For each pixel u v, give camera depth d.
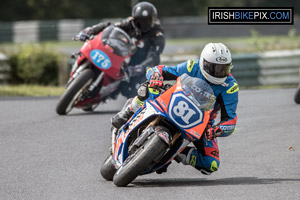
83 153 25.33
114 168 20.16
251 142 27.55
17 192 18.97
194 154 20.86
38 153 25.28
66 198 18.09
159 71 20.20
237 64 56.81
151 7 35.94
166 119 18.95
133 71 35.94
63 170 22.23
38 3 148.38
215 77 19.45
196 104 18.33
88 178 20.91
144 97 20.03
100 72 35.16
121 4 156.00
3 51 67.25
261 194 18.34
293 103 38.22
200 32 117.69
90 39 35.66
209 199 17.75
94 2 153.38
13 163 23.44
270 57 57.56
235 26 116.56
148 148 18.16
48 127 31.31
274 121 32.06
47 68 64.62
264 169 22.59
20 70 64.62
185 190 18.98
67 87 35.81
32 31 118.94
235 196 18.11
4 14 149.62
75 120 33.44
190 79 18.75
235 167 23.12
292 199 17.73
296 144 26.83
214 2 157.75
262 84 57.53
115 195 18.28
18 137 28.77
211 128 19.44
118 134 19.81
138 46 36.34
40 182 20.31
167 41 114.62
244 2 156.12
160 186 19.70
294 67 58.53
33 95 49.44
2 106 39.28
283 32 116.75
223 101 20.12
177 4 158.88
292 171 22.11
